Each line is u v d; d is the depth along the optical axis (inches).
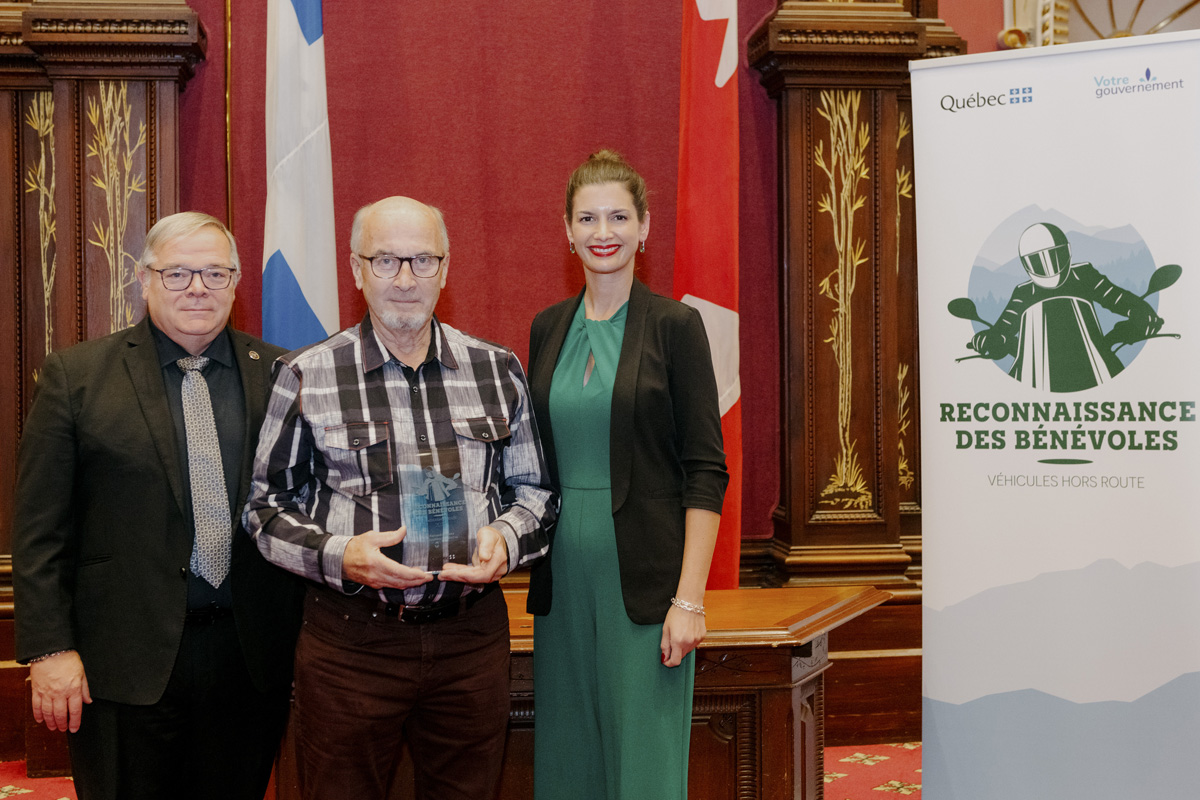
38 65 138.4
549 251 152.8
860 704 145.8
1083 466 83.3
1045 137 83.8
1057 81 83.4
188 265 71.6
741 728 89.4
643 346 73.5
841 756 139.9
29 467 70.3
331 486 67.0
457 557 66.2
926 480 89.6
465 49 150.8
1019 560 85.4
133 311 138.3
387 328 67.8
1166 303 80.4
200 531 71.7
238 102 146.5
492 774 71.5
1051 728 84.5
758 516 157.2
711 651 88.0
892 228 151.3
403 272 66.2
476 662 69.1
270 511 66.7
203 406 74.3
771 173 155.9
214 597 72.6
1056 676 84.2
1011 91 85.0
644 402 71.7
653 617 70.9
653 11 154.1
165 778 72.9
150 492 70.6
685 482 73.0
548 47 152.2
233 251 75.9
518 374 74.9
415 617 66.2
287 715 79.0
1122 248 81.5
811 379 150.3
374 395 67.6
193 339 74.2
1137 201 81.0
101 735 70.5
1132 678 82.0
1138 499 81.7
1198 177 79.4
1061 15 159.5
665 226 154.3
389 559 61.9
